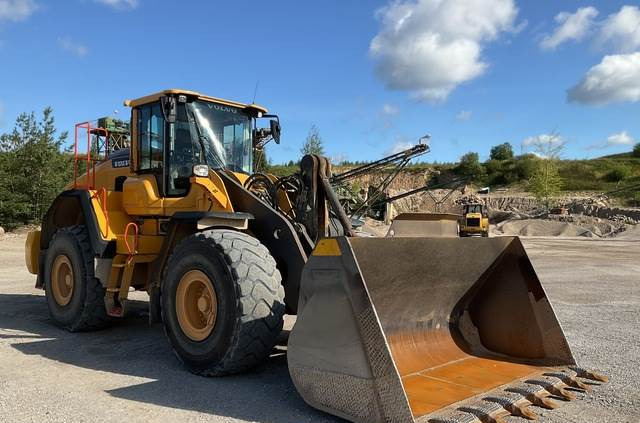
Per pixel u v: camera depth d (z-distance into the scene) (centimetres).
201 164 563
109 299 583
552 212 3956
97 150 793
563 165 5659
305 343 365
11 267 1303
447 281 468
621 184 4856
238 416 358
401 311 445
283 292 440
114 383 428
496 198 4638
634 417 361
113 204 627
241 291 419
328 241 360
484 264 482
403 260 425
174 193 584
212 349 433
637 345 568
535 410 370
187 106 586
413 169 5841
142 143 629
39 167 2372
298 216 501
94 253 603
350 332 341
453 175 5616
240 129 639
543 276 1230
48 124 2400
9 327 652
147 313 749
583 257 1795
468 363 445
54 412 361
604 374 460
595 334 620
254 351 423
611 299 887
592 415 364
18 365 481
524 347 462
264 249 448
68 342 575
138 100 620
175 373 456
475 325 495
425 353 446
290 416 359
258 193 548
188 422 346
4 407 370
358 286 339
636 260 1675
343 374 342
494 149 6331
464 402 351
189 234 516
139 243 570
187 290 462
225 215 470
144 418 352
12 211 2312
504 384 393
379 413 324
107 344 567
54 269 656
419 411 332
